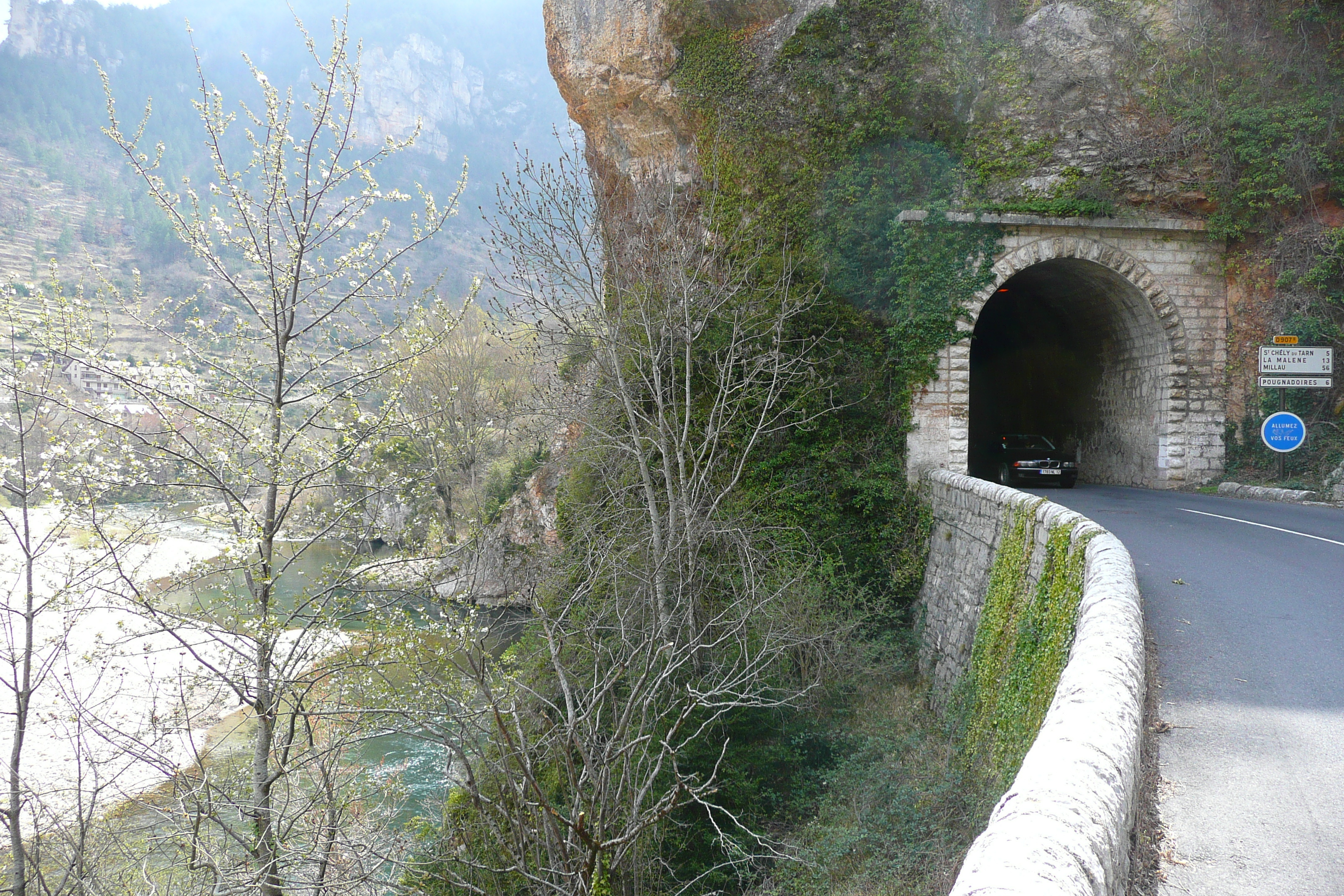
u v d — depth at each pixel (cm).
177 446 917
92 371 878
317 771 1142
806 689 1347
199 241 943
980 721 1174
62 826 1024
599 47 2336
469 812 1180
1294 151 1944
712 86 2177
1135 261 2056
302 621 1045
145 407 927
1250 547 1174
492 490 2683
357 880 920
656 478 1709
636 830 884
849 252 2019
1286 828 416
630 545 1526
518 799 906
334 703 1006
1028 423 3194
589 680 1312
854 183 2019
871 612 1798
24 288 886
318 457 980
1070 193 2008
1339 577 971
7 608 900
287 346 979
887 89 2039
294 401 962
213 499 949
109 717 1170
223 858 941
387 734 1004
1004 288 2738
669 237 1730
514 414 1670
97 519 889
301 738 1106
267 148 945
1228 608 846
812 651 1507
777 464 1870
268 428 970
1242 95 1998
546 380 1842
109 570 920
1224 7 2014
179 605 989
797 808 1342
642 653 1311
